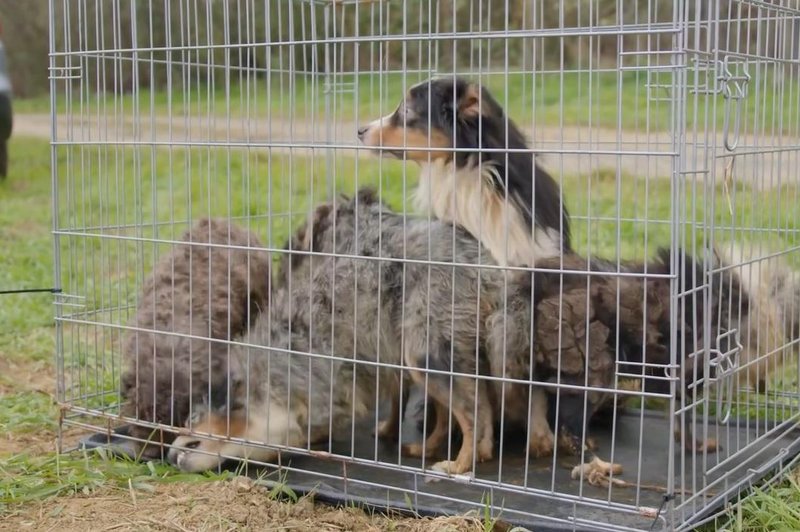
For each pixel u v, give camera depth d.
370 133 3.24
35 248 4.97
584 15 6.13
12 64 9.94
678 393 2.93
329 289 3.08
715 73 2.58
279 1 3.56
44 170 7.35
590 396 2.93
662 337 2.90
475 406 2.97
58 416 3.20
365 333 3.07
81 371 3.57
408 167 4.75
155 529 2.73
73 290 3.32
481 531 2.70
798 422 3.13
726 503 2.76
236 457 3.01
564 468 3.00
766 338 3.09
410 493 2.85
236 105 5.96
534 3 3.30
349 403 3.10
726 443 2.97
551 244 3.15
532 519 2.72
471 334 2.99
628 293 2.91
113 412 3.23
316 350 3.07
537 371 2.98
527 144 3.21
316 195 4.62
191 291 3.14
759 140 3.13
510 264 3.05
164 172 6.08
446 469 2.98
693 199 2.69
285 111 5.91
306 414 3.05
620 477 2.93
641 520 2.69
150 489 2.89
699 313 2.92
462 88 3.18
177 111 5.94
